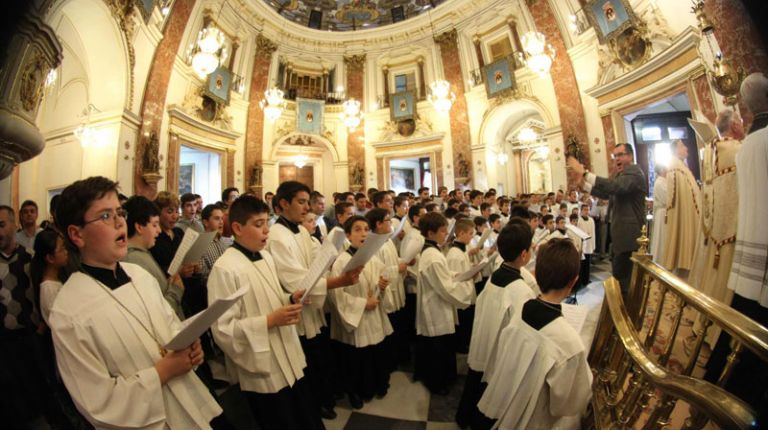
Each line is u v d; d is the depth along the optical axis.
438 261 2.81
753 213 1.98
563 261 1.63
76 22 7.01
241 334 1.69
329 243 1.97
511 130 14.22
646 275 2.22
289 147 15.64
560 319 1.60
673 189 3.71
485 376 2.16
